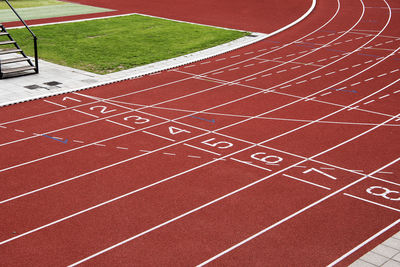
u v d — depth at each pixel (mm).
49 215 10734
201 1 38750
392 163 13281
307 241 9852
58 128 15469
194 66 22688
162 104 17688
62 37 27516
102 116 16516
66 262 9180
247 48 25781
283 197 11516
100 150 13953
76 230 10195
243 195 11594
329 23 31000
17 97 18000
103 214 10789
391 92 18984
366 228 10312
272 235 10047
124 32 28922
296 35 28234
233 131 15336
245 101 18047
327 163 13242
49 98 18141
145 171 12742
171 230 10211
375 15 33031
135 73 21344
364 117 16578
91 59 23500
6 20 31531
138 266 9078
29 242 9773
